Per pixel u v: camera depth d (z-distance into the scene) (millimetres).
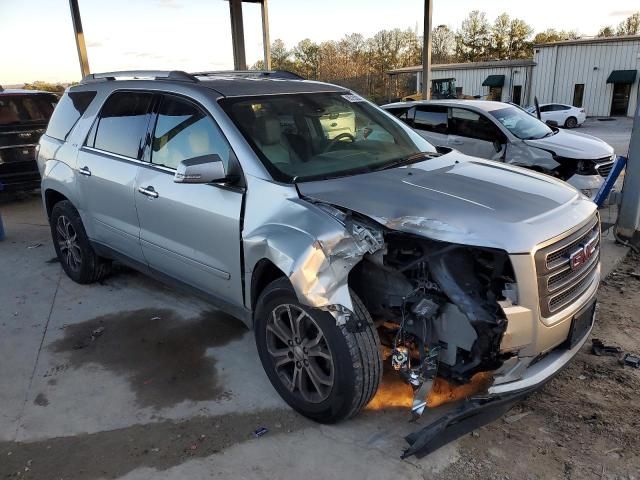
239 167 3293
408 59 68250
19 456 2914
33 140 8812
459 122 8734
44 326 4418
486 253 2680
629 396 3266
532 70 39875
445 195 2967
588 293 3053
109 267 5227
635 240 5773
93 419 3209
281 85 4016
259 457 2846
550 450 2838
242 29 14688
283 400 3314
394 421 3086
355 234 2695
